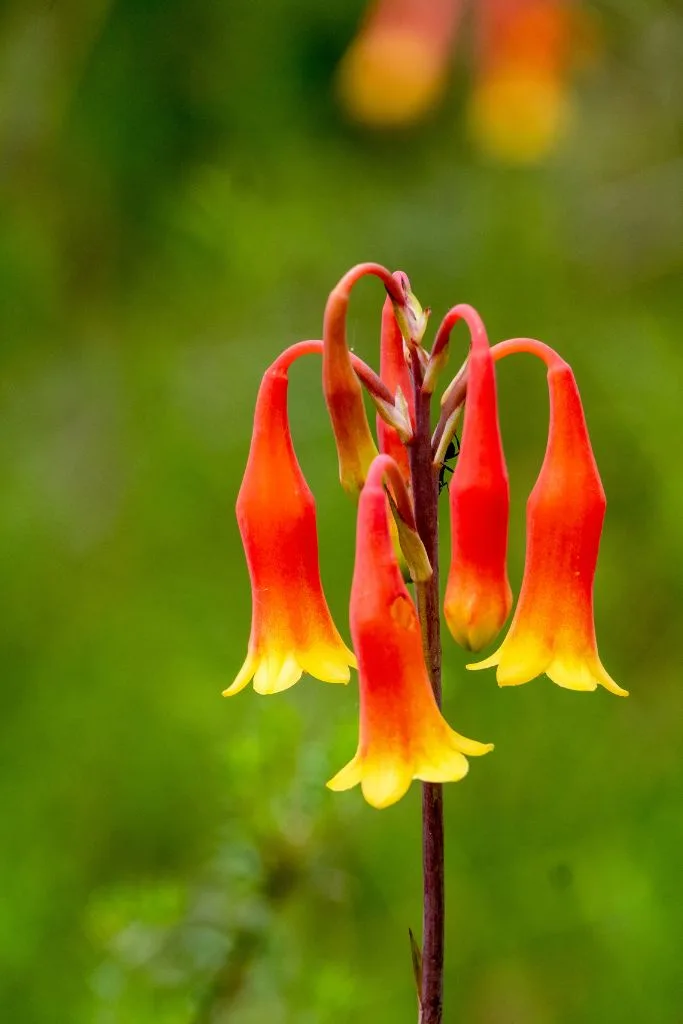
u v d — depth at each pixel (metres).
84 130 7.22
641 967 5.96
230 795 5.06
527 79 5.49
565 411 3.18
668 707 6.68
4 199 7.48
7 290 7.59
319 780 4.82
